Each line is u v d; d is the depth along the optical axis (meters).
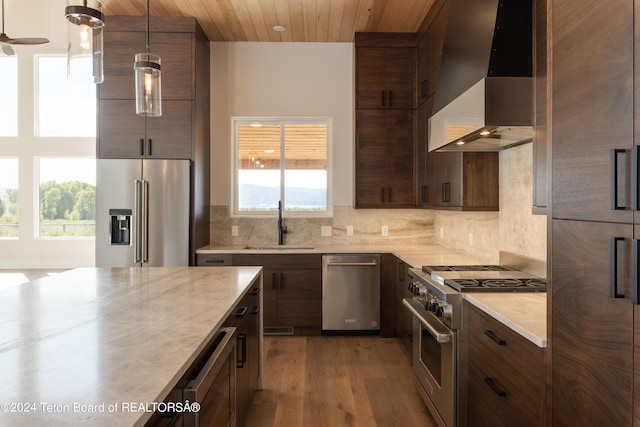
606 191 1.10
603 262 1.12
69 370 1.07
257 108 4.72
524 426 1.53
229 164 4.70
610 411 1.10
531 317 1.67
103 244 4.04
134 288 2.14
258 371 2.90
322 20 4.11
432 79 3.76
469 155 3.09
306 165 4.87
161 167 4.05
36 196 6.75
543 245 2.50
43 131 6.79
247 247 4.60
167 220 4.04
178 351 1.21
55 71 6.79
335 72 4.73
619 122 1.05
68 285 2.21
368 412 2.62
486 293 2.13
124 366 1.10
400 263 3.84
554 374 1.37
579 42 1.24
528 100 2.03
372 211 4.76
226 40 4.65
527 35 2.10
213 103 4.70
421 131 4.17
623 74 1.03
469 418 2.07
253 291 2.63
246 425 2.45
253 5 3.80
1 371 1.06
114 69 4.13
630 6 1.01
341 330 4.16
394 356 3.60
